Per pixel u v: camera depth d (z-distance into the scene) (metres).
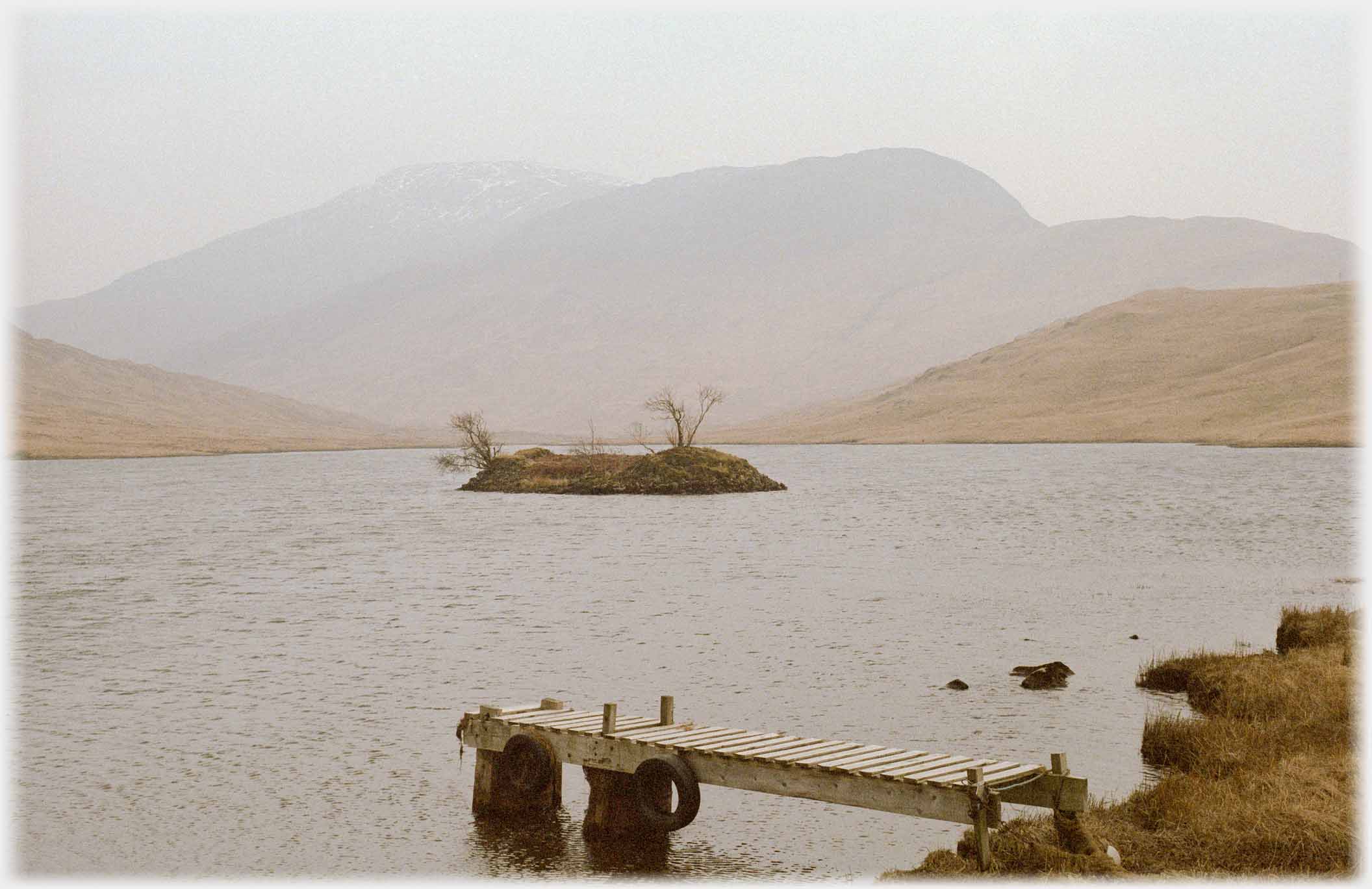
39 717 24.55
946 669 28.09
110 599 41.75
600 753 17.52
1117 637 32.09
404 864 16.36
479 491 108.62
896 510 77.81
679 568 49.28
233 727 23.59
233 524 73.88
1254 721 19.92
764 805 18.80
